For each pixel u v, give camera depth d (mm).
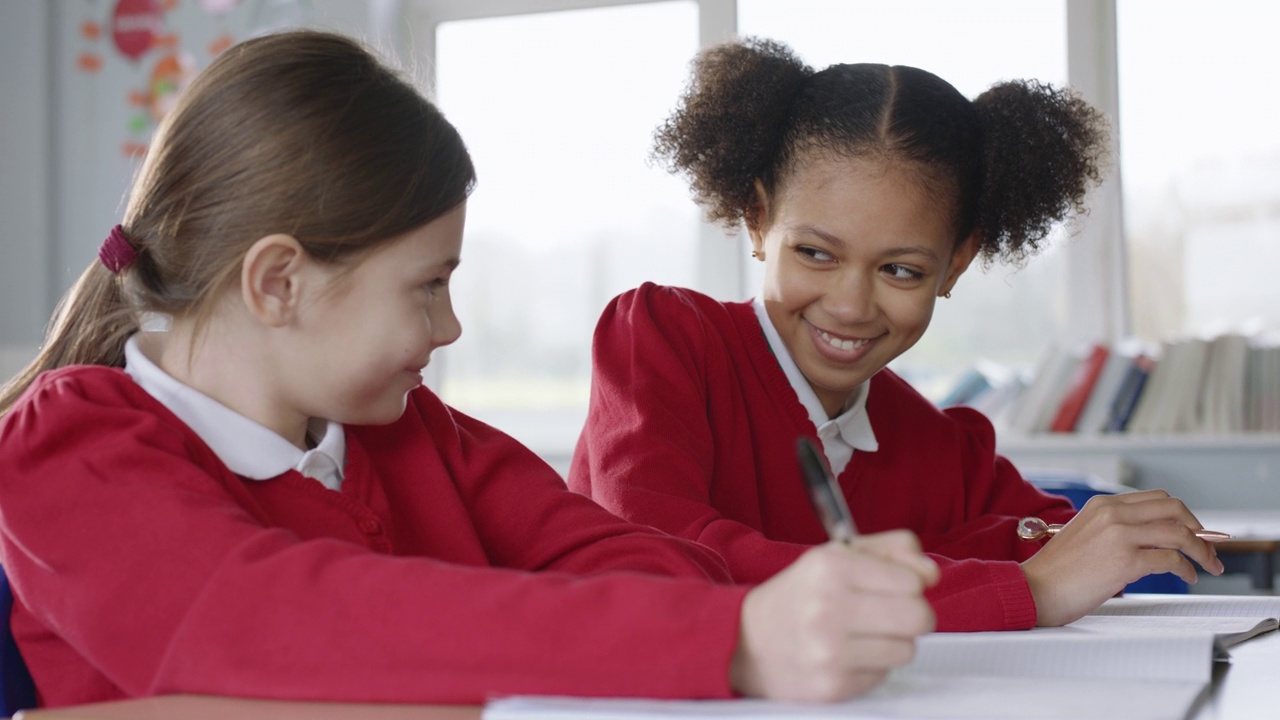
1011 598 951
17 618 797
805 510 1301
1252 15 3129
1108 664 714
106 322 893
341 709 600
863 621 574
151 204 851
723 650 593
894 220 1212
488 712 561
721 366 1291
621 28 3406
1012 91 1369
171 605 670
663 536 936
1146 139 3188
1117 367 3029
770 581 616
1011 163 1342
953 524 1396
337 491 886
